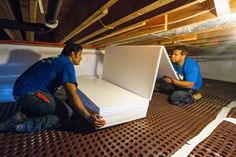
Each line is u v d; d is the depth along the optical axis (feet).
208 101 7.66
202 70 15.65
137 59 5.75
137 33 6.10
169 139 4.18
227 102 7.63
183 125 5.03
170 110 6.28
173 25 5.11
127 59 6.29
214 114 6.03
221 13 3.60
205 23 4.36
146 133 4.42
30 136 3.92
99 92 5.57
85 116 3.95
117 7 4.06
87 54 9.20
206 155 3.61
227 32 5.77
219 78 14.46
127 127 4.71
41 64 4.25
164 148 3.79
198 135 4.44
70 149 3.55
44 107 4.17
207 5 3.56
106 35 5.99
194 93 7.77
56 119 4.27
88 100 4.90
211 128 4.88
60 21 6.57
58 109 4.30
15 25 4.17
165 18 4.64
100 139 4.01
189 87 6.73
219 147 3.92
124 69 6.41
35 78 4.15
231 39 7.06
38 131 4.14
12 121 3.83
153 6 2.99
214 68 14.82
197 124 5.14
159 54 4.91
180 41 7.87
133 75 5.90
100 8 3.18
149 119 5.34
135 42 9.11
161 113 5.93
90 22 4.09
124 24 4.82
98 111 4.22
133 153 3.55
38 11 4.76
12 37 7.72
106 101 4.70
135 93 5.76
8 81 6.84
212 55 14.73
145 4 3.03
